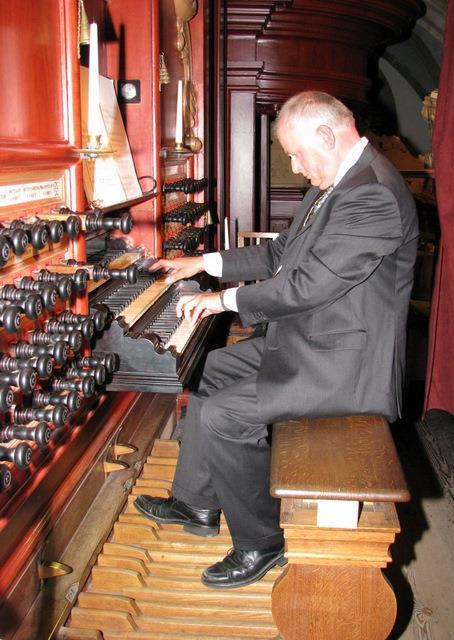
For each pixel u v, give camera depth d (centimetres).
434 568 260
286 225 681
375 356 206
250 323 213
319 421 205
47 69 170
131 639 196
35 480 172
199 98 387
